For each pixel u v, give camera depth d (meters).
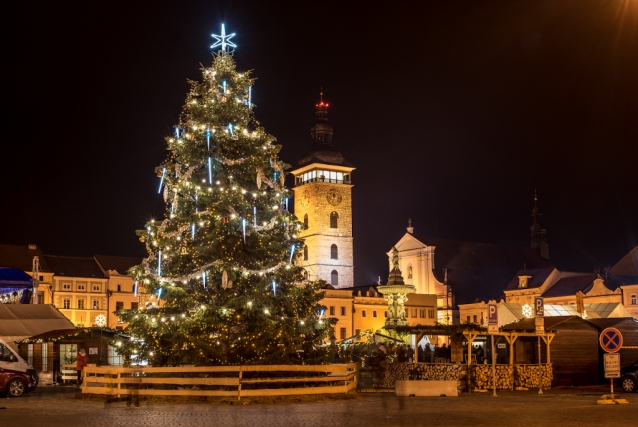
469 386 41.00
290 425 23.17
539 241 165.12
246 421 24.27
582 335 46.41
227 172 37.78
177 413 26.95
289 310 37.53
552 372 44.59
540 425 22.98
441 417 25.44
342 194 150.00
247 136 38.12
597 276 121.94
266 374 35.00
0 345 37.09
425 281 147.38
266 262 37.22
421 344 69.38
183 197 37.78
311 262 147.12
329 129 153.00
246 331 35.78
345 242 149.12
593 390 42.06
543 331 39.41
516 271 155.00
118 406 29.94
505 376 41.88
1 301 62.47
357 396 34.03
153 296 38.69
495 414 26.44
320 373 37.12
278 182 39.94
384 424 23.34
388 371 42.81
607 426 22.73
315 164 148.62
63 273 122.50
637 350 48.06
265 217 38.22
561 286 131.25
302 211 151.12
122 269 128.75
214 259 36.25
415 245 150.38
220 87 38.72
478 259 152.38
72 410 28.25
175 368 32.50
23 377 36.44
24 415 26.44
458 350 45.56
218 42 39.53
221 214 36.00
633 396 36.19
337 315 133.00
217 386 34.16
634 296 116.31
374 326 137.75
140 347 36.50
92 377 34.66
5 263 118.19
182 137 38.41
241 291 36.56
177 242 36.91
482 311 138.50
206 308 34.28
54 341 47.66
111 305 125.06
